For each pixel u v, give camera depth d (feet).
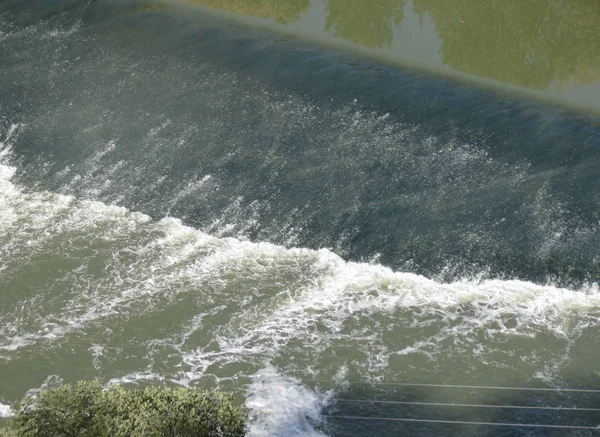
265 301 88.84
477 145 112.68
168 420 64.23
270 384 78.84
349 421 75.25
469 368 80.64
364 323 85.87
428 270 93.20
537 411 76.28
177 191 105.50
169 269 93.15
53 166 109.81
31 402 68.44
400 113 118.93
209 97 123.24
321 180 107.04
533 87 123.75
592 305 88.22
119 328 85.05
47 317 86.43
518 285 90.99
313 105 120.98
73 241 96.99
